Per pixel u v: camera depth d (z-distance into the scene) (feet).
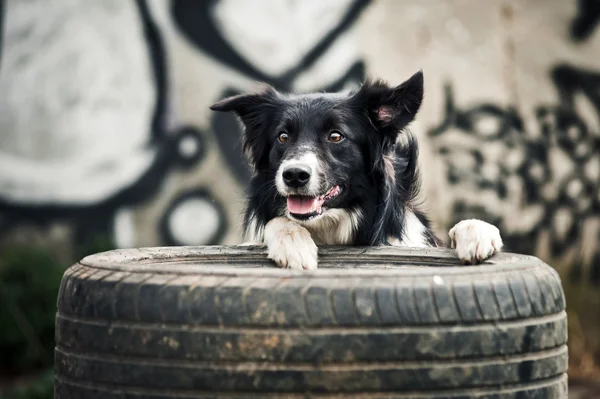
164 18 29.68
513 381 10.67
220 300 10.23
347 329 10.07
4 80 28.96
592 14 30.63
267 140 17.75
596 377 27.99
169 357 10.30
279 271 10.51
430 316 10.21
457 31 30.42
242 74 29.94
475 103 30.30
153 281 10.59
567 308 29.63
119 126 29.53
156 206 29.60
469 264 13.84
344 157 16.88
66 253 29.09
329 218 16.93
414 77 16.39
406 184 18.26
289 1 29.96
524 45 30.60
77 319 11.16
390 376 10.09
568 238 30.19
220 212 29.76
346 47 30.04
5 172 28.99
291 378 10.03
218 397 10.16
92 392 10.87
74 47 29.27
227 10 29.89
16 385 25.44
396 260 14.78
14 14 29.01
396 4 30.25
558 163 30.35
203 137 29.76
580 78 30.60
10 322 26.43
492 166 30.17
